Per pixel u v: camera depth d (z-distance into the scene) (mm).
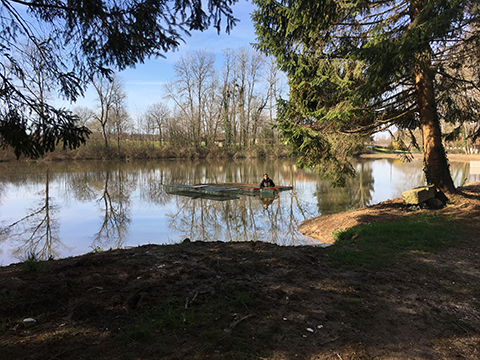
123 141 48344
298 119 9102
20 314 2580
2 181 20516
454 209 7281
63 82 3996
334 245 5207
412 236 5391
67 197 14750
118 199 14242
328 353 2291
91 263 3785
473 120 8617
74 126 3689
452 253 4641
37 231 8758
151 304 2799
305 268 3949
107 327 2447
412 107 8555
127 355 2121
